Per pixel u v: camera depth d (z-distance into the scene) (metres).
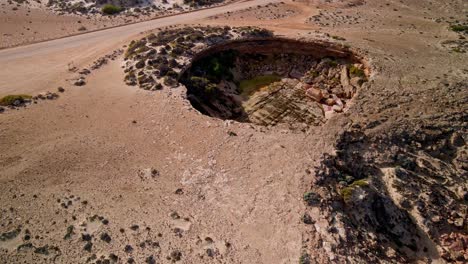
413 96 44.34
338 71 54.06
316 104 50.66
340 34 60.50
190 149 36.78
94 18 67.00
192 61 51.62
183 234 28.31
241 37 56.78
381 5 77.25
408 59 52.97
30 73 48.72
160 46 53.81
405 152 38.06
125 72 49.41
